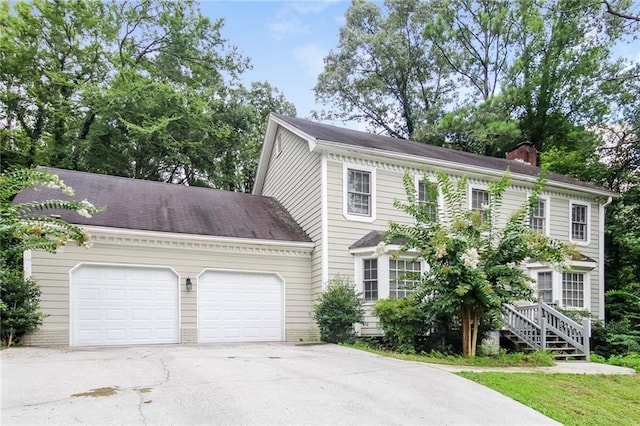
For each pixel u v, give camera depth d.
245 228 12.48
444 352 9.58
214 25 25.06
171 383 5.51
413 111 29.55
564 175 19.77
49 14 20.17
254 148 24.36
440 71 28.77
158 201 12.80
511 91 23.70
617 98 22.56
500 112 24.08
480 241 9.17
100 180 13.24
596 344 13.78
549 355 9.76
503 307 12.09
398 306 9.79
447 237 8.93
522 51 25.52
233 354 8.24
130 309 10.66
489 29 26.23
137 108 20.55
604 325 14.76
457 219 9.31
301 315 12.45
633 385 7.30
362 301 11.28
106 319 10.38
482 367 8.09
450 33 26.23
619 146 21.48
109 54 21.53
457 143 25.48
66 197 11.30
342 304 10.84
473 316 9.32
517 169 16.22
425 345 9.94
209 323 11.42
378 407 4.95
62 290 10.04
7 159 19.53
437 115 27.53
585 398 6.27
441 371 7.17
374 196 12.80
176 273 11.22
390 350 9.91
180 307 11.15
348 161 12.60
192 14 24.44
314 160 12.87
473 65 27.89
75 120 20.84
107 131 20.70
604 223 18.56
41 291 9.78
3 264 9.14
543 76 24.39
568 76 24.09
